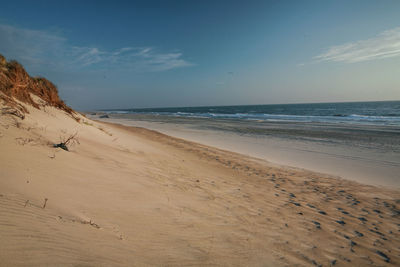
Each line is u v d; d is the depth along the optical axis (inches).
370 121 1318.9
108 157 213.9
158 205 140.5
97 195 125.7
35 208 89.7
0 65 268.4
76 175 140.9
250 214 165.2
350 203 219.3
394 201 232.8
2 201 85.0
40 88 373.4
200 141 612.4
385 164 390.6
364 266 115.5
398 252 133.8
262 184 261.9
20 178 108.0
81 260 70.1
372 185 290.2
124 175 176.6
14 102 231.6
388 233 159.9
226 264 96.0
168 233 110.9
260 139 653.9
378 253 130.6
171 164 284.8
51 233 77.8
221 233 126.0
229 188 227.1
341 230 157.8
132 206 127.6
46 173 125.8
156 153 338.0
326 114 2190.0
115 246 85.1
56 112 332.2
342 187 274.8
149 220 118.2
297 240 134.3
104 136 337.1
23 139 157.1
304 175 323.3
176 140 590.2
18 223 76.1
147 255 86.9
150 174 206.8
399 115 1862.7
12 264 58.2
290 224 157.6
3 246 63.4
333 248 130.6
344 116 1822.1
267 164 381.4
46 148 161.2
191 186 207.0
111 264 73.3
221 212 158.6
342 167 374.0
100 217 104.7
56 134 218.1
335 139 649.6
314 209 195.5
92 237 85.4
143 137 575.5
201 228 126.3
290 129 900.6
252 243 121.0
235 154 452.8
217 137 690.8
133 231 102.4
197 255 97.7
